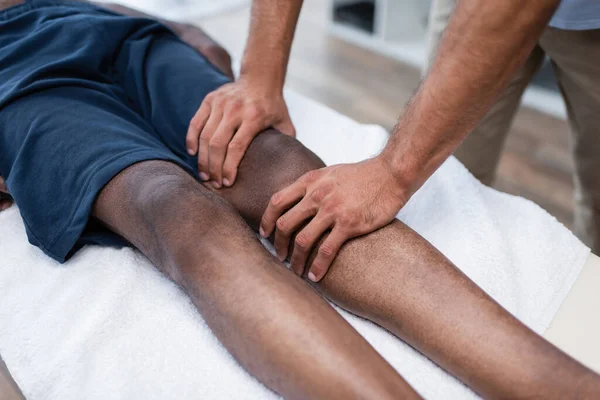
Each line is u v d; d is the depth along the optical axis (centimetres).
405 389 62
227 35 285
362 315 78
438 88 68
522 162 199
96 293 82
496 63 65
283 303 67
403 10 271
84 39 103
